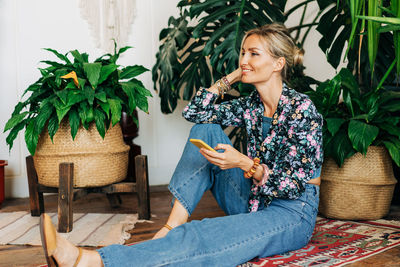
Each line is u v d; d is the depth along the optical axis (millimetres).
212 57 2328
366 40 2377
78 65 1999
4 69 2680
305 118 1330
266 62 1368
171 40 2629
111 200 2438
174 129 3209
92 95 1899
